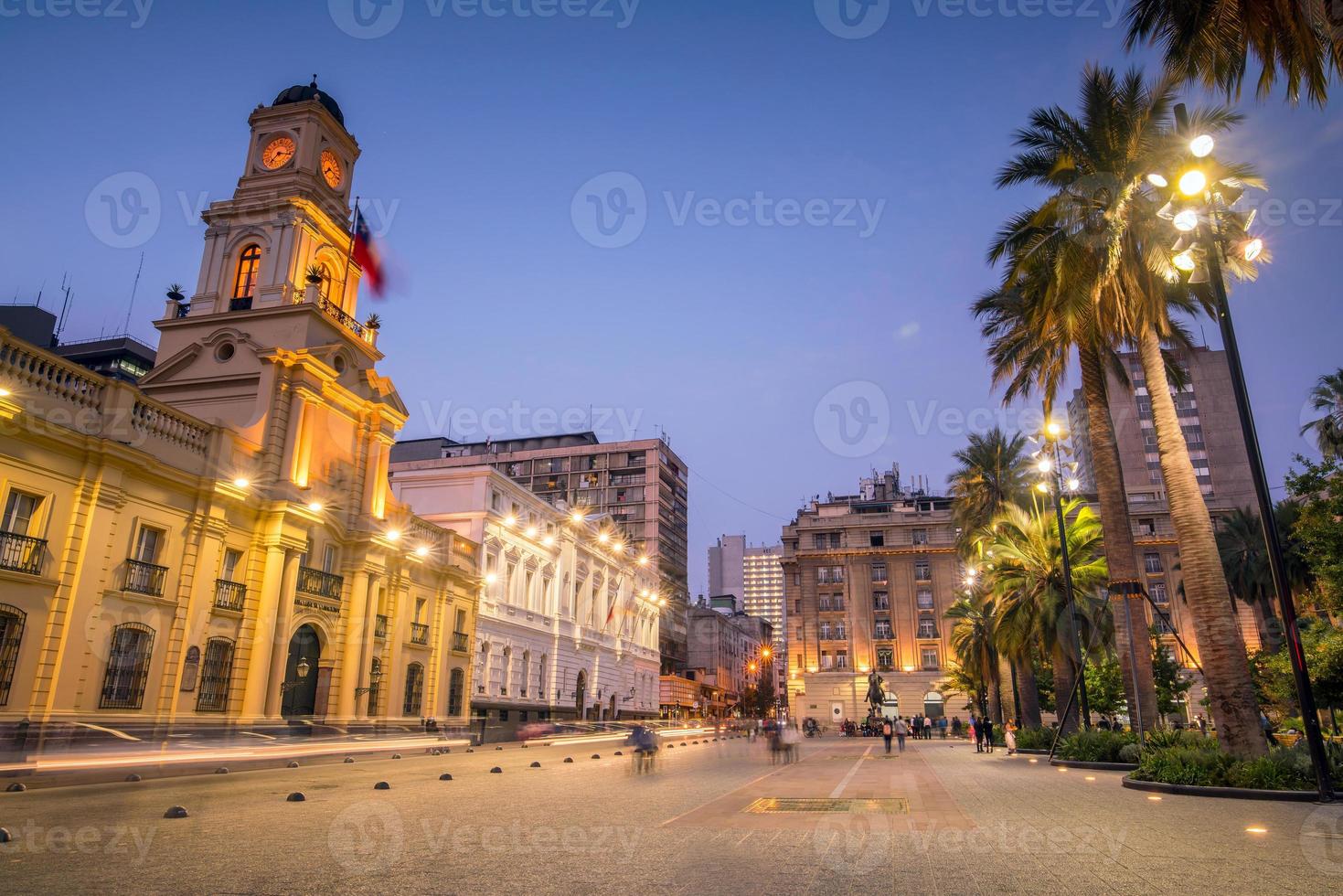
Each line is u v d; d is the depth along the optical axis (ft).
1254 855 23.82
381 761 81.51
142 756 63.16
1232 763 45.70
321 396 107.65
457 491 149.07
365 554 110.93
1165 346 88.84
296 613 98.84
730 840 26.66
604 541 202.80
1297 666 40.73
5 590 66.08
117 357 188.85
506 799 40.96
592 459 345.10
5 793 45.83
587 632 189.98
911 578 258.78
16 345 67.82
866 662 254.06
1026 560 108.27
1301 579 141.18
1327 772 39.78
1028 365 99.86
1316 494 85.30
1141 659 72.54
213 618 87.86
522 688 157.89
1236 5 40.34
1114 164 67.87
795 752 90.22
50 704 68.74
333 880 20.06
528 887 19.22
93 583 73.61
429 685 126.31
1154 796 42.63
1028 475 146.00
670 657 325.21
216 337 105.60
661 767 71.00
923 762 81.05
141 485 79.87
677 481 366.02
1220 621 54.19
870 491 328.29
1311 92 39.93
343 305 123.75
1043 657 118.11
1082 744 71.56
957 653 181.16
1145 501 255.50
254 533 95.04
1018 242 79.30
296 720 97.35
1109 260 61.31
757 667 448.65
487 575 146.41
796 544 287.28
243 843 25.95
